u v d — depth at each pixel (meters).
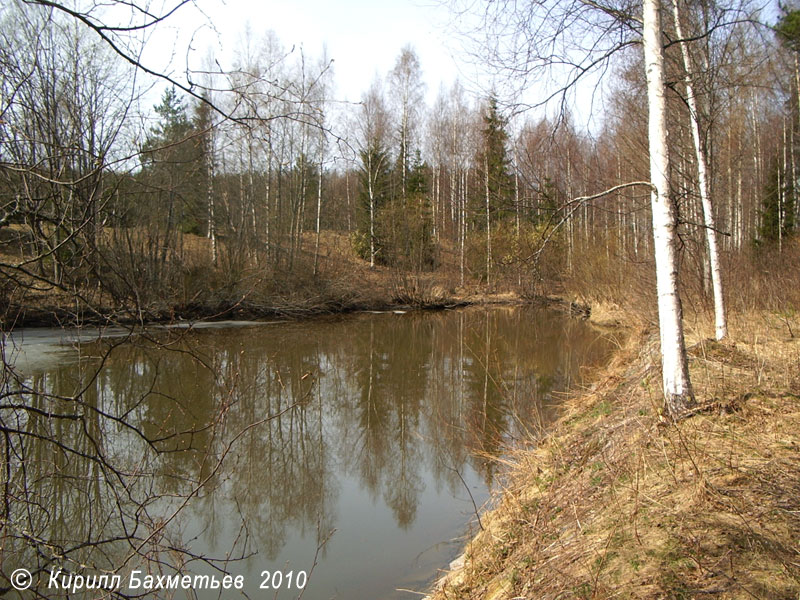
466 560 4.50
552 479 5.27
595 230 20.84
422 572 4.73
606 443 5.53
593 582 3.07
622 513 3.80
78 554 4.41
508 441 7.64
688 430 4.77
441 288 29.25
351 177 39.03
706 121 8.98
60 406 8.88
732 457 4.17
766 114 19.94
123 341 3.14
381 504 6.23
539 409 8.99
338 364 14.30
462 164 28.88
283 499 6.38
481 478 6.79
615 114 10.00
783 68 11.59
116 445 7.34
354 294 28.36
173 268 12.79
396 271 29.52
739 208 16.45
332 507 6.17
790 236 19.42
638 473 4.32
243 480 6.82
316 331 20.72
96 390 10.54
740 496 3.59
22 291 3.00
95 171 2.50
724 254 11.75
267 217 25.48
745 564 2.91
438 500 6.29
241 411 9.64
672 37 8.62
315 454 7.82
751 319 10.07
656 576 2.93
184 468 6.85
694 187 10.14
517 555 4.08
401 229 30.00
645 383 6.95
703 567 2.93
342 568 4.82
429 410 9.91
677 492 3.84
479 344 17.33
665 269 5.14
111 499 5.29
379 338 18.98
